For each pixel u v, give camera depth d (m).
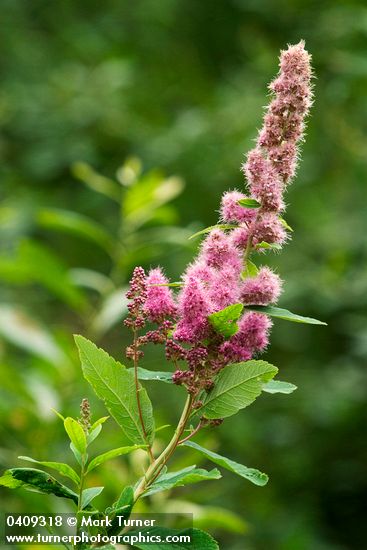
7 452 5.58
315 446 8.72
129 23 11.71
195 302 2.60
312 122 9.30
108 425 6.46
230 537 7.91
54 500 5.06
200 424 2.66
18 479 2.65
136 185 6.46
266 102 9.70
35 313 8.82
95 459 2.65
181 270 8.61
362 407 8.57
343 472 8.63
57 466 2.66
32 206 9.52
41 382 5.66
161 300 2.69
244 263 2.72
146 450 2.71
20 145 10.21
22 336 5.81
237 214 2.72
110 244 6.43
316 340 9.09
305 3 10.49
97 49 11.41
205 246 2.72
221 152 9.59
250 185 2.75
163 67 11.46
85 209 9.67
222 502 7.95
